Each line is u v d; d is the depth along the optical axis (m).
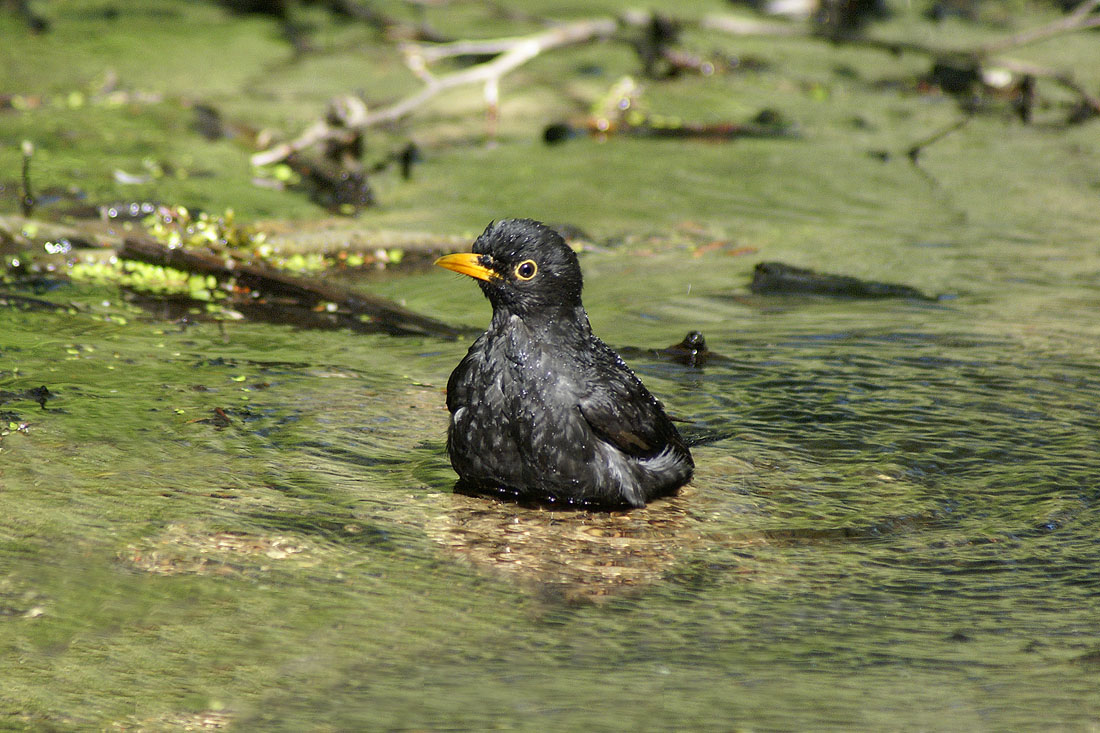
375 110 22.39
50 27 26.27
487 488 9.82
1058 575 8.70
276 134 20.69
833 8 29.06
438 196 18.59
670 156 20.86
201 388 11.68
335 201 18.14
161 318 13.62
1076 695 7.10
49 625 7.73
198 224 15.69
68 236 15.22
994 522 9.52
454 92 23.67
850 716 6.87
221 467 10.03
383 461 10.34
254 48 25.88
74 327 13.13
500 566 8.70
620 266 16.05
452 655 7.54
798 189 19.30
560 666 7.43
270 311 14.01
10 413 10.80
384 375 12.33
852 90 24.98
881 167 20.47
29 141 19.72
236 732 6.71
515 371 9.38
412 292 15.00
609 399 9.45
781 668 7.42
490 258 9.36
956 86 24.83
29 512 9.09
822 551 9.04
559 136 21.58
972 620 8.05
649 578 8.59
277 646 7.58
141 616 7.87
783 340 13.48
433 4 28.95
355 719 6.84
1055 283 15.36
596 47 26.91
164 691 7.08
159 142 20.22
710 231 17.42
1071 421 11.38
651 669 7.40
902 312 14.39
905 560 8.92
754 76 25.48
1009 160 20.89
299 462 10.22
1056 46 27.77
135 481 9.69
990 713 6.90
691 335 12.97
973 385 12.21
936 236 17.20
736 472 10.35
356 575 8.48
